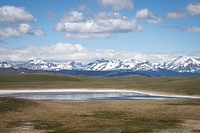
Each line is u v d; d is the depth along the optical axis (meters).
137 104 108.88
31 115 75.00
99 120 67.88
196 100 119.81
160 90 199.38
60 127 58.44
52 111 83.81
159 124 61.75
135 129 55.38
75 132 53.16
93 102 117.44
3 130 55.22
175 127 58.00
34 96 174.25
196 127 58.12
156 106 100.12
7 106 84.19
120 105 104.81
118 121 66.25
